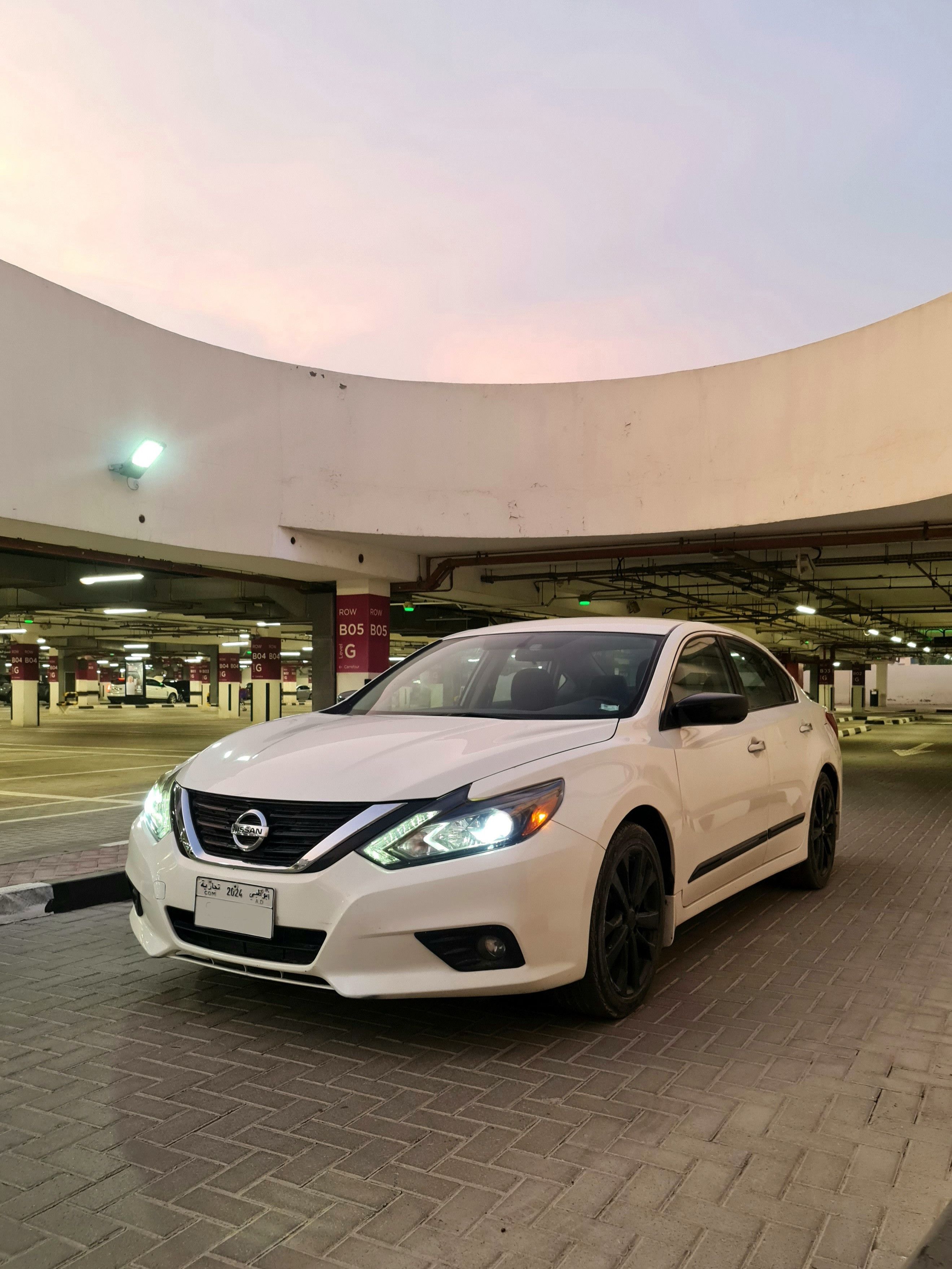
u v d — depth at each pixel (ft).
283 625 109.09
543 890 9.86
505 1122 8.54
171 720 136.98
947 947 14.55
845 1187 7.43
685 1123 8.52
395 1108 8.84
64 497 34.60
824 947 14.51
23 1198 7.31
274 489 43.37
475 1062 9.93
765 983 12.68
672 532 42.50
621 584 65.57
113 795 38.50
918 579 63.77
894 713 188.65
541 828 10.02
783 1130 8.40
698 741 13.23
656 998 12.03
